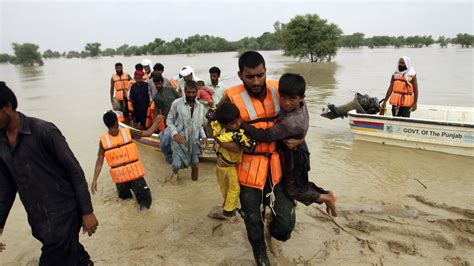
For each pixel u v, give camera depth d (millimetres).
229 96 3400
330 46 35094
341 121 10500
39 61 71625
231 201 3643
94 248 4371
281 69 28438
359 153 7625
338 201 5359
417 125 7582
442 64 27828
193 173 6301
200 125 6055
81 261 3473
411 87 8164
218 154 3668
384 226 4609
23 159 2891
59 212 3094
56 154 2994
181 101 5902
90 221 3180
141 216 5141
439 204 5148
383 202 5289
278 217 3566
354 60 38531
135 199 5668
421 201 5312
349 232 4523
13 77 34719
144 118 8805
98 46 140500
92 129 10594
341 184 6004
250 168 3457
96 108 14320
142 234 4672
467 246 4180
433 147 7562
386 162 7016
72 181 3131
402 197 5461
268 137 3207
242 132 3275
